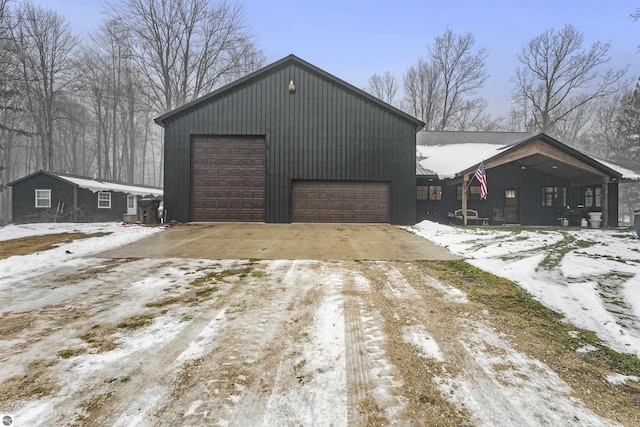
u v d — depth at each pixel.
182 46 27.00
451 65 33.34
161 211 12.12
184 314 3.18
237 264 5.27
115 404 1.86
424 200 14.85
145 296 3.69
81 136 36.44
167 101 26.50
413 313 3.27
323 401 1.91
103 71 30.44
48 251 5.99
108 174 32.28
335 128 12.01
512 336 2.81
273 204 11.91
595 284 4.41
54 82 27.66
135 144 39.19
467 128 35.00
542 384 2.12
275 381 2.10
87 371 2.19
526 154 12.42
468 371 2.25
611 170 12.39
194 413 1.79
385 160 12.05
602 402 1.95
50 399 1.89
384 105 11.96
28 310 3.25
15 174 36.62
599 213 12.84
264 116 11.94
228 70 28.06
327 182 12.10
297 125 11.98
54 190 18.20
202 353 2.44
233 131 11.88
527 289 4.12
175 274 4.64
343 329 2.88
